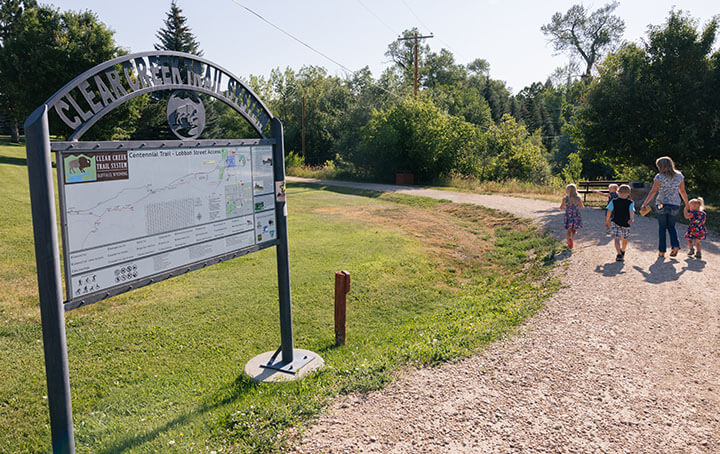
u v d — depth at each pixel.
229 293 9.27
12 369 5.93
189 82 4.40
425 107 34.03
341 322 6.84
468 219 18.78
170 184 4.33
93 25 36.38
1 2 42.62
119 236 3.87
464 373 4.96
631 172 23.64
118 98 3.67
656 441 3.74
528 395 4.48
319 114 62.00
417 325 7.50
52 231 3.17
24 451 4.28
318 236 14.73
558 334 5.96
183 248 4.52
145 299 8.89
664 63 18.12
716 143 17.16
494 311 7.40
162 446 3.89
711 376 4.79
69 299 3.47
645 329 6.00
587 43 54.59
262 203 5.50
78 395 5.29
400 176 33.31
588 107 20.42
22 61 35.44
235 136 61.25
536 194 24.33
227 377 5.72
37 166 3.07
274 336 7.34
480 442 3.76
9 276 9.73
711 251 9.75
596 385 4.65
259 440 3.81
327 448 3.71
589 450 3.64
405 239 14.52
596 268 9.00
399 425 4.02
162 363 6.25
